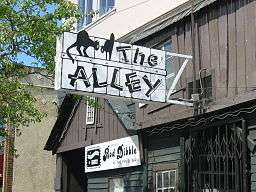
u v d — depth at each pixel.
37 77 24.88
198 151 12.30
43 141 25.22
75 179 18.81
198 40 12.59
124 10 16.62
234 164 11.24
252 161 10.84
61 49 10.52
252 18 11.21
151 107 13.91
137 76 11.09
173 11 13.95
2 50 13.27
